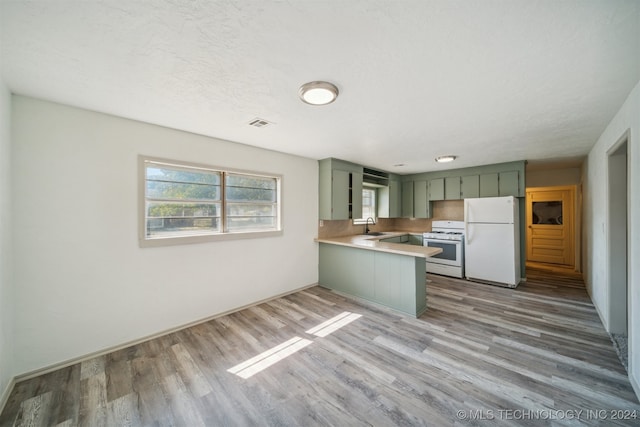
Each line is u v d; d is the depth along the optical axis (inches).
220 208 119.1
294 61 56.2
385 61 56.1
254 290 130.3
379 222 224.2
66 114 79.0
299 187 152.6
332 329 103.3
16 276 71.5
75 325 81.1
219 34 47.3
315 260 163.5
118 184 88.8
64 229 79.1
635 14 41.3
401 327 104.5
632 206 69.9
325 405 62.9
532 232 235.6
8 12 41.0
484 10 41.5
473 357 82.4
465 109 82.0
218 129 102.3
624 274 94.5
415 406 62.1
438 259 188.5
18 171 71.5
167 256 100.9
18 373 71.8
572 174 192.9
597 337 94.3
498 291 149.6
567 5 40.3
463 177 188.2
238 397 65.8
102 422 58.3
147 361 81.7
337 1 39.8
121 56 54.1
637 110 66.1
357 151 139.9
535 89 68.6
